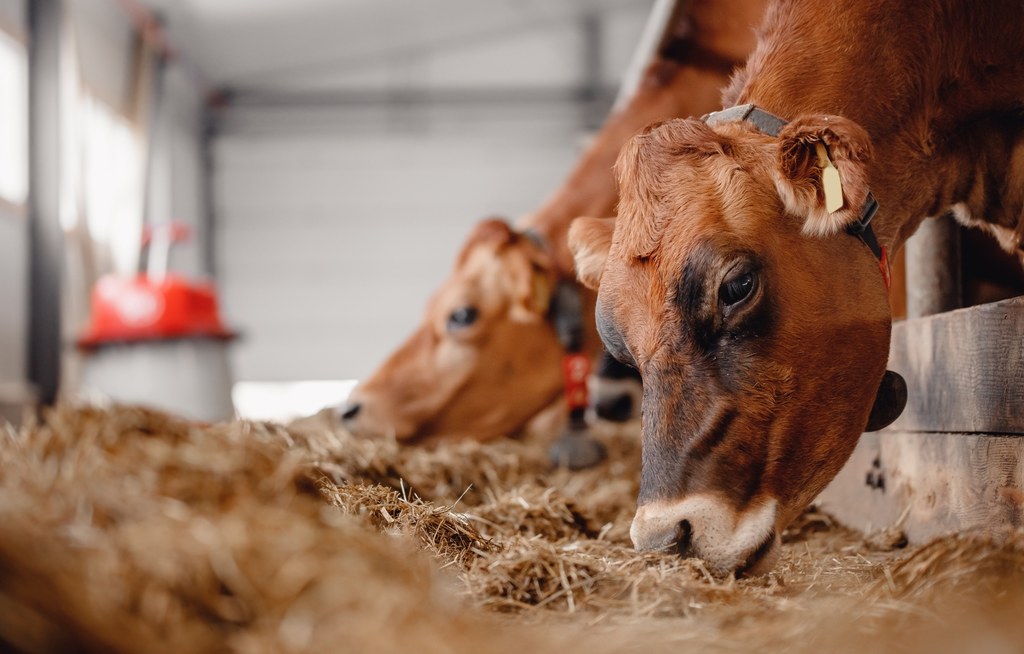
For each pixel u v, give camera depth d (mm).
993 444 2615
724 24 5371
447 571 2143
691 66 5582
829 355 2398
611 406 5488
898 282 4125
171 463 1826
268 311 15977
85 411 2072
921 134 2801
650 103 5656
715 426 2324
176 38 14234
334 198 16156
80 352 8453
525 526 3006
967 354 2756
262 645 1330
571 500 3223
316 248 16094
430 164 16266
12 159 9070
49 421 2062
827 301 2406
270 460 2027
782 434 2359
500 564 2148
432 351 5555
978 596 1797
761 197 2410
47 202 9211
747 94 2775
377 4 14680
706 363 2340
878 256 2568
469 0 14938
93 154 11141
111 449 1886
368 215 16156
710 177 2441
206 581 1430
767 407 2338
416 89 16297
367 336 15984
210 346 8391
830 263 2434
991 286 3871
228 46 15031
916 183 2826
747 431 2330
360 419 5465
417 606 1505
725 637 1677
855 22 2770
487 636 1525
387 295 16078
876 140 2729
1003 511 2559
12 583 1244
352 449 3525
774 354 2344
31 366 9055
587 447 5273
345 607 1435
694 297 2336
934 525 2969
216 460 1887
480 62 16266
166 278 8453
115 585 1376
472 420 5527
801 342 2367
